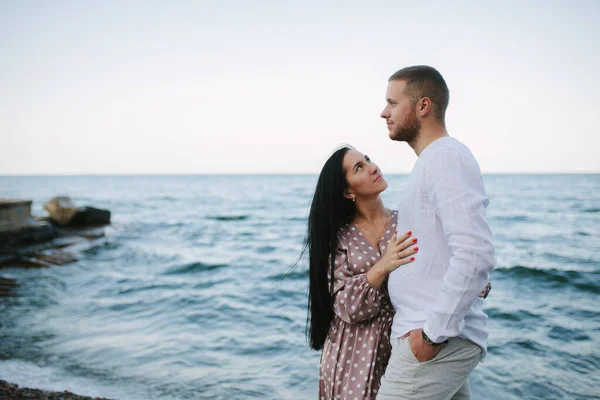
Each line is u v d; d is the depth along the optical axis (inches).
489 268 74.4
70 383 209.2
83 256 661.9
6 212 682.2
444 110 88.0
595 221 1113.4
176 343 267.7
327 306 99.0
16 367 229.0
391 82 90.1
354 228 99.7
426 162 82.1
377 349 95.1
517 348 252.8
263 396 197.5
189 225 1225.4
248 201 2336.4
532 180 4899.1
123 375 218.8
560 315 318.3
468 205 75.2
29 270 548.4
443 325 75.0
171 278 502.9
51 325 308.8
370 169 98.2
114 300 388.8
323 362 99.7
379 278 88.7
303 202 2220.7
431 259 82.0
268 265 589.9
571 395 194.5
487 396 195.8
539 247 713.0
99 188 4384.8
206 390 202.5
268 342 268.8
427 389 81.4
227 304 369.4
